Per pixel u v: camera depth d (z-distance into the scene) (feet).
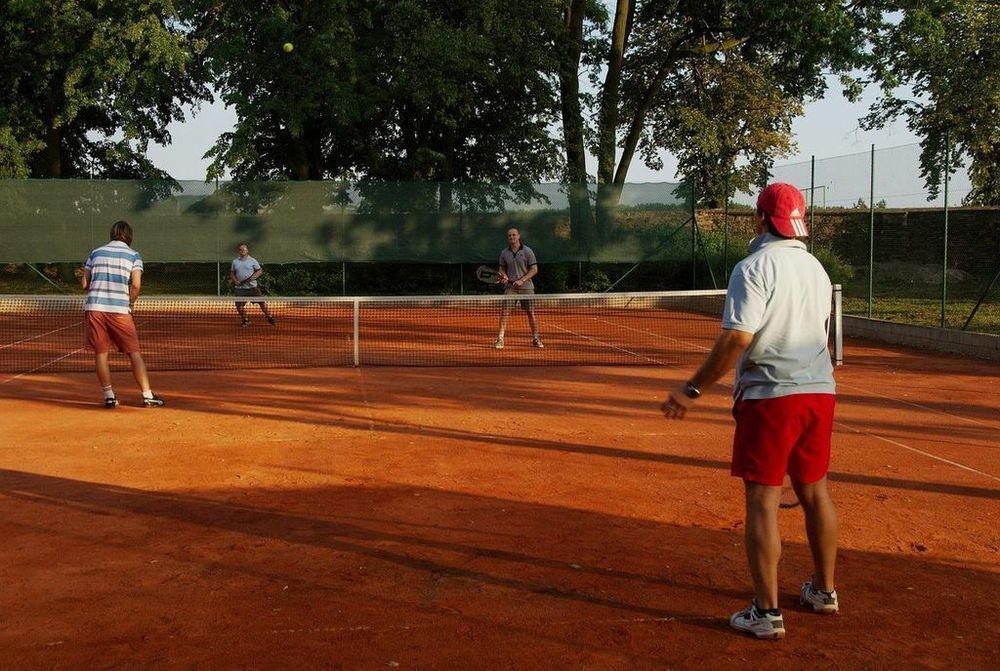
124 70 77.20
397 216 72.74
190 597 13.26
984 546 15.97
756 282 11.73
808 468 12.29
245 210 71.51
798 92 84.99
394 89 75.87
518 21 75.92
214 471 20.92
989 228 64.69
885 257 70.79
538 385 34.06
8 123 81.76
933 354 45.91
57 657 11.26
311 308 72.43
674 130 96.58
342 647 11.55
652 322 62.90
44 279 72.54
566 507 18.07
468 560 14.92
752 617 12.06
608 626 12.32
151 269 77.25
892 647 11.76
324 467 21.31
